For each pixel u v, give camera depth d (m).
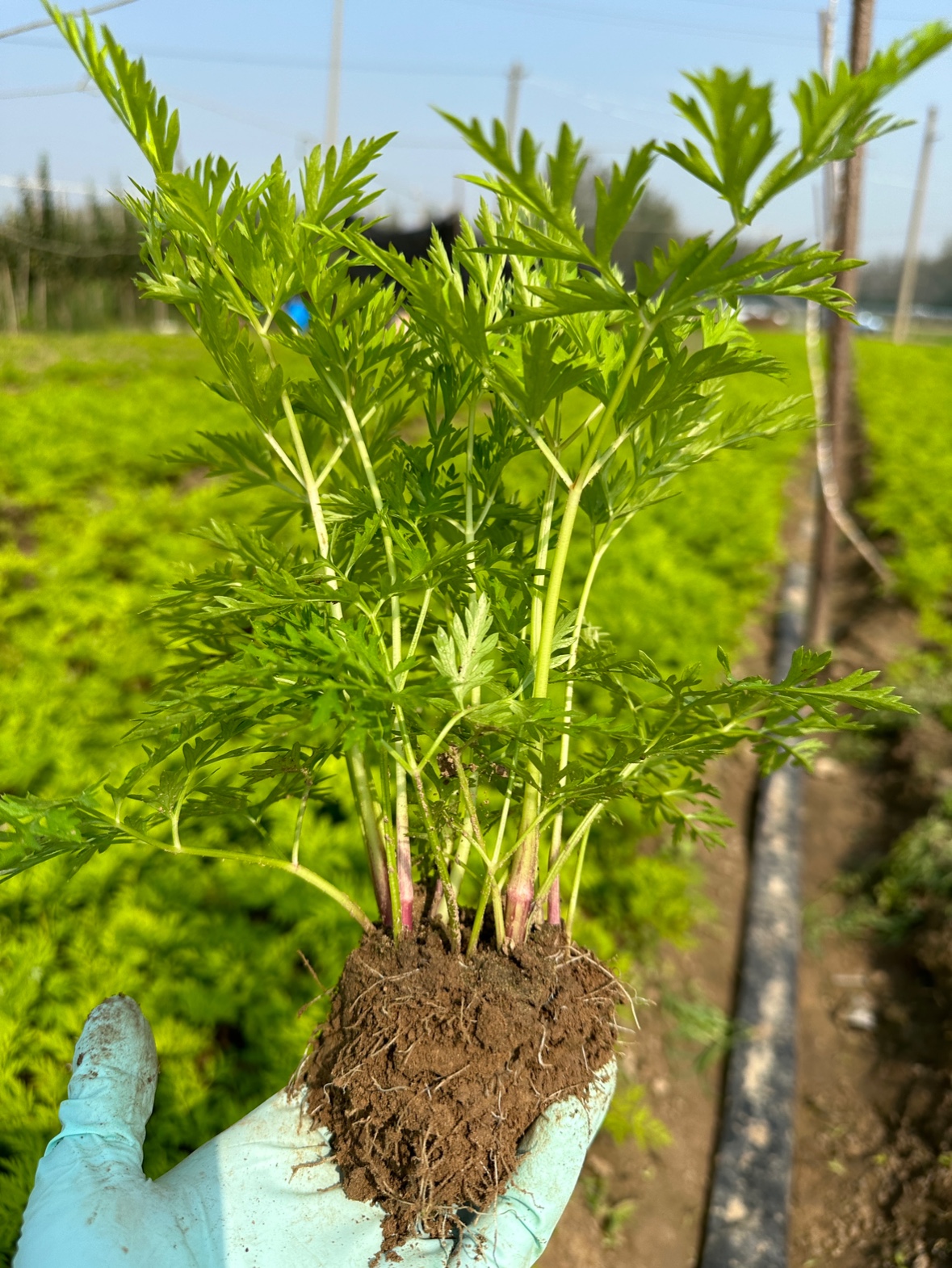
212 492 1.37
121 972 0.50
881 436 2.27
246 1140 0.28
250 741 0.68
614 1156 0.54
